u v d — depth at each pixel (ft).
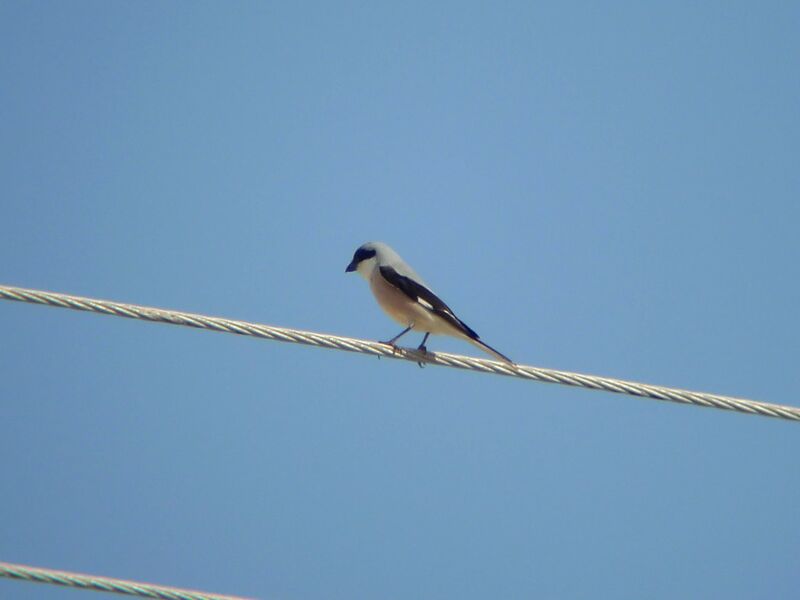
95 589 35.68
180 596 36.01
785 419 40.88
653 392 41.45
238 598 36.19
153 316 40.24
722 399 41.22
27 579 35.37
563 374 42.45
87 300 39.75
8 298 39.04
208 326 40.88
